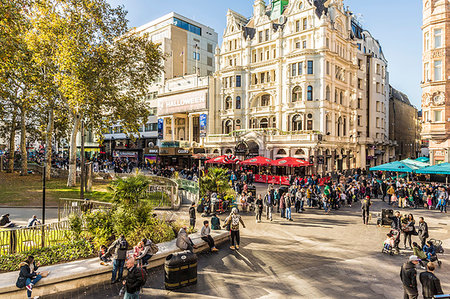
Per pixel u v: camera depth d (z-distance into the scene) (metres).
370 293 9.32
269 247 13.91
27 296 8.90
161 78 62.31
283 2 52.16
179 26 66.88
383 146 64.62
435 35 33.72
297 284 9.95
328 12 47.12
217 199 21.34
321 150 41.53
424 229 13.36
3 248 11.10
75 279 9.85
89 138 82.06
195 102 54.56
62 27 24.00
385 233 16.53
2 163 45.12
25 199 22.70
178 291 9.41
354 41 52.16
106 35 26.48
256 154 45.03
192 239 13.78
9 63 21.11
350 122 51.66
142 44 28.38
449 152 32.78
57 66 28.86
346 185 29.61
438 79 33.66
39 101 29.20
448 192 25.52
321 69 42.75
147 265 10.70
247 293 9.28
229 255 12.81
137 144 66.88
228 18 54.31
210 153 50.47
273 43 47.81
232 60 53.66
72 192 26.27
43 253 11.05
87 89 24.36
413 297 8.07
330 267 11.48
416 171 27.39
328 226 18.03
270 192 20.31
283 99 46.53
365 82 58.47
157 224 13.96
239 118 51.69
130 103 29.31
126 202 13.59
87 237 12.70
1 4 16.27
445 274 11.03
